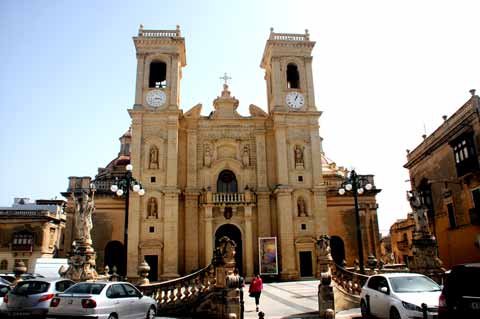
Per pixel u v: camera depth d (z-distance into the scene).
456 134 35.09
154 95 41.72
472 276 10.29
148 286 19.81
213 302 18.67
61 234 59.44
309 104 43.56
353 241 44.38
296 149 42.16
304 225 40.06
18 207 58.88
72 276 22.33
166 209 38.53
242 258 39.41
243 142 43.19
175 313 19.50
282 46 45.03
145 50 43.19
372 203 45.56
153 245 37.62
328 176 48.91
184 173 41.59
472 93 32.28
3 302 16.69
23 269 25.28
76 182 44.19
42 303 16.17
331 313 17.69
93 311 13.36
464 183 34.53
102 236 41.84
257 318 18.34
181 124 42.78
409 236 59.56
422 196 43.03
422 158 43.09
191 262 38.75
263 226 40.44
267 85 48.69
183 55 46.00
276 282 37.00
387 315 14.80
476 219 32.31
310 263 39.38
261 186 41.53
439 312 10.77
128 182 24.22
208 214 39.56
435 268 22.22
